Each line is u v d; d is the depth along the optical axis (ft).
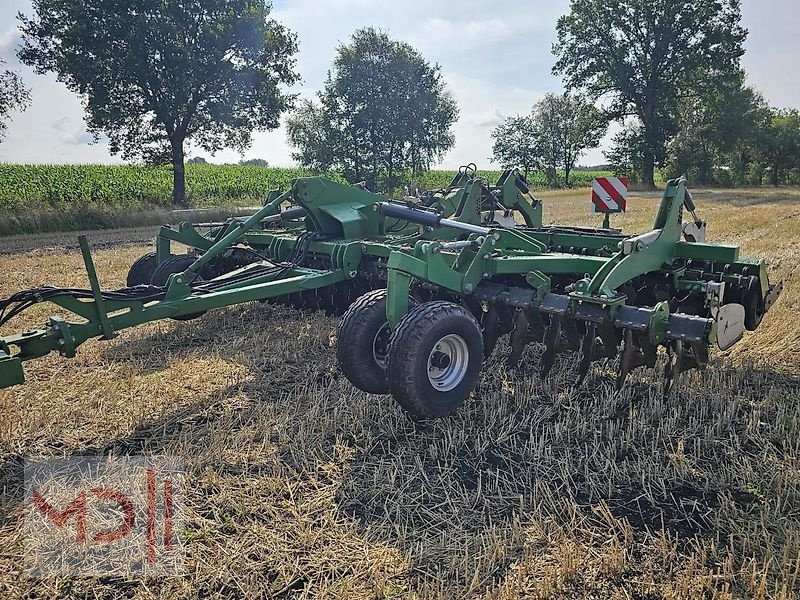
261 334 21.66
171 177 105.40
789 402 15.58
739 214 62.49
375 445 13.70
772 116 191.52
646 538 10.37
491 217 23.11
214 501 11.41
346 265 19.44
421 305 14.12
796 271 29.27
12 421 14.55
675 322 13.74
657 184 182.19
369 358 15.06
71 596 9.17
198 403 15.94
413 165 105.40
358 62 95.71
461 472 12.60
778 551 9.87
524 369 18.21
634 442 13.79
